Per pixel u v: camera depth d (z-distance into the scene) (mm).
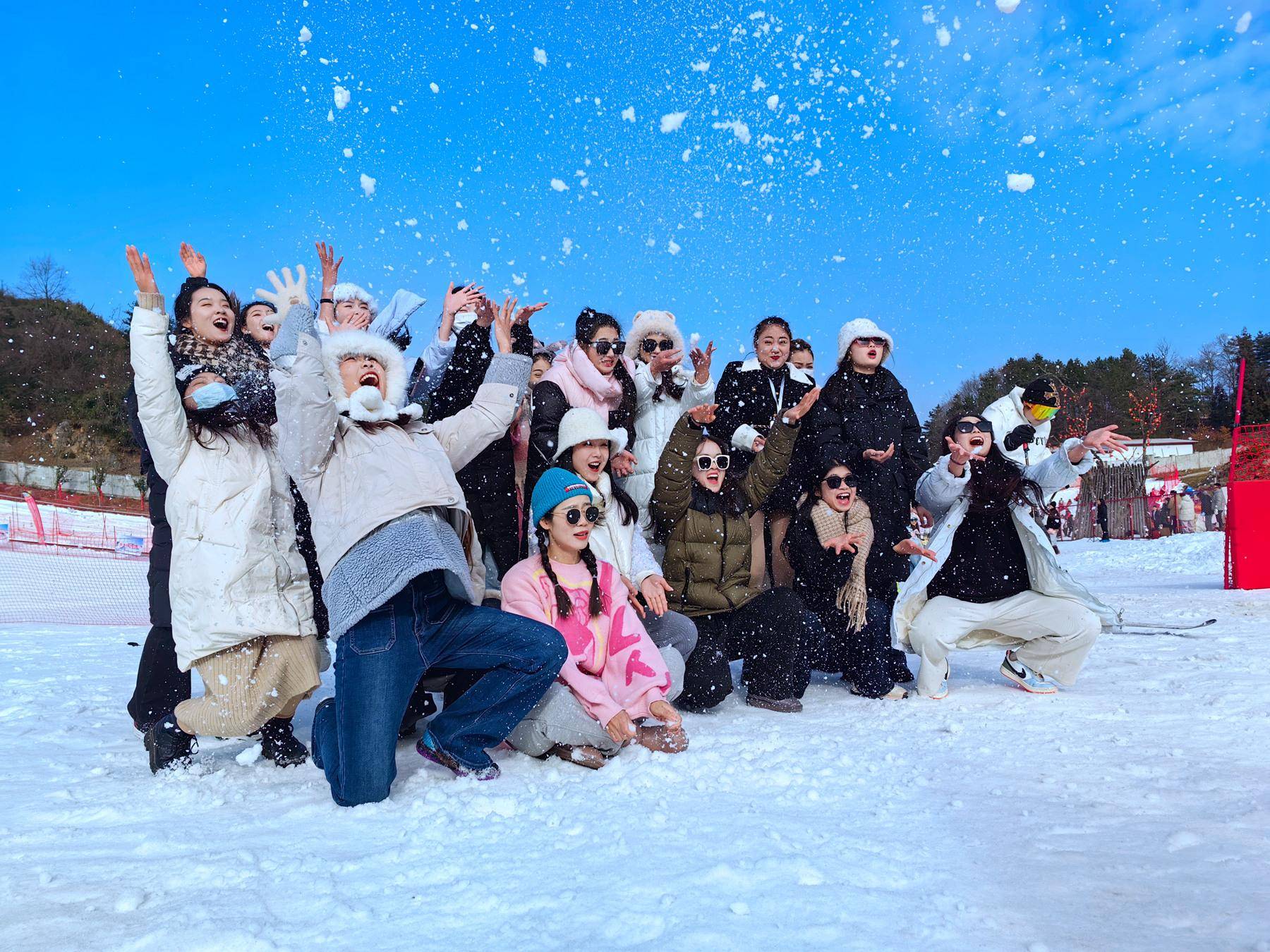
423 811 2941
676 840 2486
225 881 2291
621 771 3381
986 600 5004
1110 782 3016
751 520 5262
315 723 3385
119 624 11367
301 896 2170
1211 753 3391
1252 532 10656
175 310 3996
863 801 2861
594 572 4082
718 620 4918
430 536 3262
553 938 1861
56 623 11586
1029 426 5527
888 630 5184
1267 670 5207
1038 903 1970
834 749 3686
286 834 2742
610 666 3984
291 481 3785
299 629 3607
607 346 4844
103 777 3623
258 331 4414
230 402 3646
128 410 4141
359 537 3223
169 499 3555
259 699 3545
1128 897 1991
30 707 5301
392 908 2070
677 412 5355
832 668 5289
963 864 2236
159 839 2684
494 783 3336
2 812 3072
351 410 3340
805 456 5500
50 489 38438
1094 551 21000
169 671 4121
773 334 5688
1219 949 1726
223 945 1882
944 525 5008
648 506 5012
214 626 3449
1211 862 2195
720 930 1851
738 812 2760
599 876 2215
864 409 5504
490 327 4562
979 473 4969
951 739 3812
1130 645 6520
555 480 4012
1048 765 3283
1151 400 41781
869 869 2201
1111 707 4410
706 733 4109
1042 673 5070
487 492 4617
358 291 5277
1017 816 2639
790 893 2043
